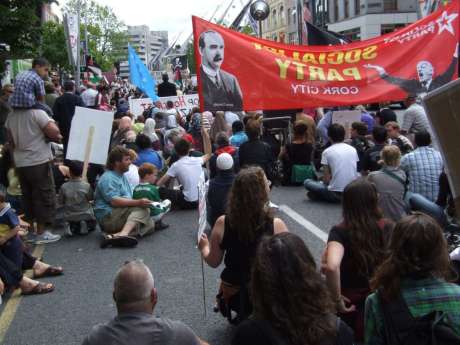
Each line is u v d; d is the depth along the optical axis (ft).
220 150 31.83
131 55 61.26
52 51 142.61
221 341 15.47
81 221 26.58
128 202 25.27
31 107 24.64
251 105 25.23
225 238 13.69
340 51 25.67
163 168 35.19
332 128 30.89
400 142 31.37
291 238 8.04
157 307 17.87
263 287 7.75
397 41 25.62
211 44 25.00
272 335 7.59
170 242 25.00
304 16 54.54
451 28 25.50
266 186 13.51
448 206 22.03
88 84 52.95
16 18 44.65
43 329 16.75
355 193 13.00
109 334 9.43
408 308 9.19
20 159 24.94
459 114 9.90
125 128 37.65
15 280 19.13
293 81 25.29
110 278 20.79
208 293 18.90
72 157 27.81
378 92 25.46
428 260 9.23
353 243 12.94
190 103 59.26
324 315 7.70
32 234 26.66
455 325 9.02
